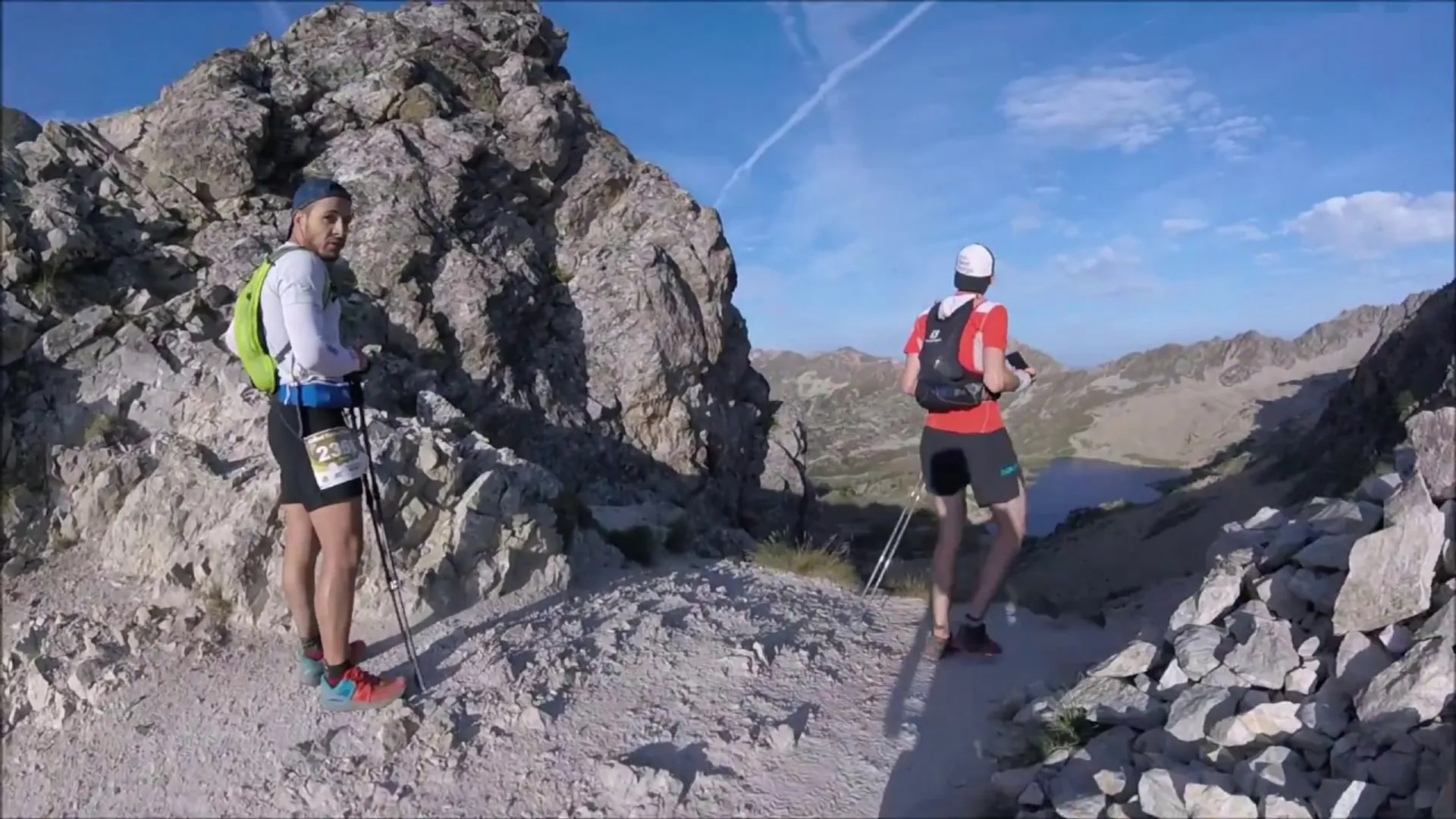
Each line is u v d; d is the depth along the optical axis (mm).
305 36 17250
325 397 4648
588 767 4453
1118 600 8633
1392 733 3664
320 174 14383
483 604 6453
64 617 5891
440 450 6953
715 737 4676
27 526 7176
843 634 6141
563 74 19922
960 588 8852
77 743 4836
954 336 5352
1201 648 4676
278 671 5371
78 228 9922
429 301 13953
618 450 15164
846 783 4340
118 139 13828
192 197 12969
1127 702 4648
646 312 15844
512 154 16469
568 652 5535
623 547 8711
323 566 4715
